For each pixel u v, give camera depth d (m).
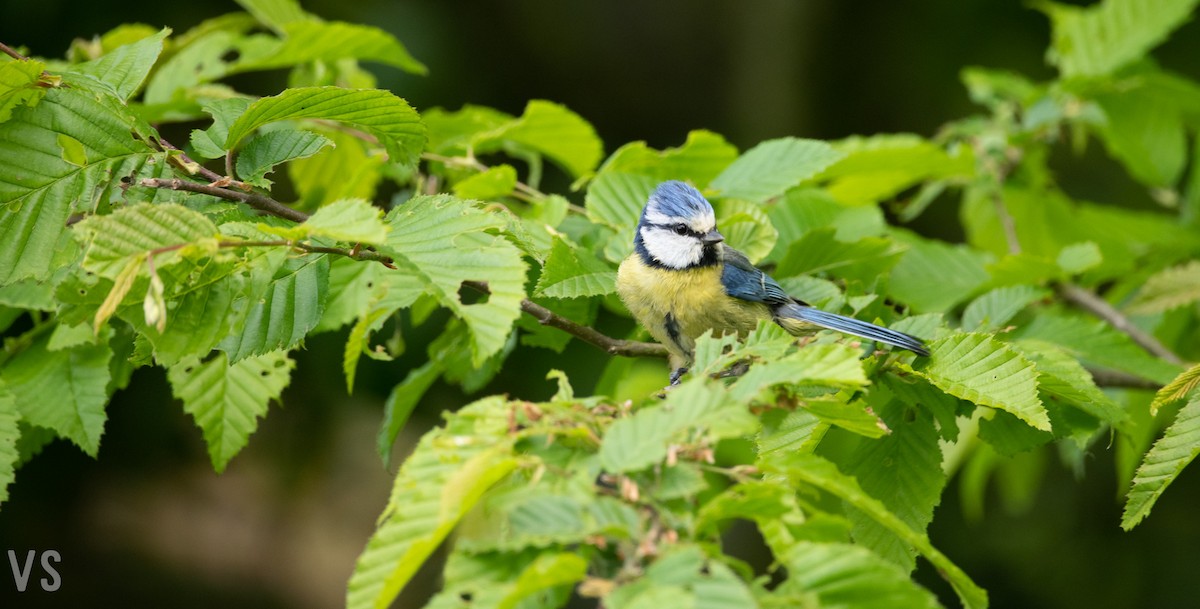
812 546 4.33
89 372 7.93
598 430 4.95
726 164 9.86
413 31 16.48
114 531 15.59
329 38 10.18
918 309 10.09
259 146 6.88
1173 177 12.93
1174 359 10.54
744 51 20.00
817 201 10.14
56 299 5.99
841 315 7.93
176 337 6.16
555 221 8.47
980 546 17.59
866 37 20.03
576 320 9.01
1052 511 17.48
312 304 6.55
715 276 8.76
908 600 4.16
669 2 20.34
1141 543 17.06
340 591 16.41
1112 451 16.88
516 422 4.94
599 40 19.86
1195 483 17.30
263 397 8.21
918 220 18.86
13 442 6.82
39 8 13.72
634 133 20.14
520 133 10.06
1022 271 10.01
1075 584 17.08
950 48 19.83
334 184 10.90
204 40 10.45
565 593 4.44
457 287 5.57
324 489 16.55
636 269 8.84
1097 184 18.95
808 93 19.75
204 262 6.08
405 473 4.86
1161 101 12.54
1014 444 7.36
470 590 4.29
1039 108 12.03
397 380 14.12
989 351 6.80
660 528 4.36
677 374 9.04
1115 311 11.07
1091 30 12.68
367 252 6.38
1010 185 12.39
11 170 6.41
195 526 16.31
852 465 7.00
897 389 7.08
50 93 6.54
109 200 6.48
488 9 18.19
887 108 20.09
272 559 16.55
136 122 6.67
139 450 14.11
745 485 4.48
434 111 10.91
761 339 6.04
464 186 8.80
